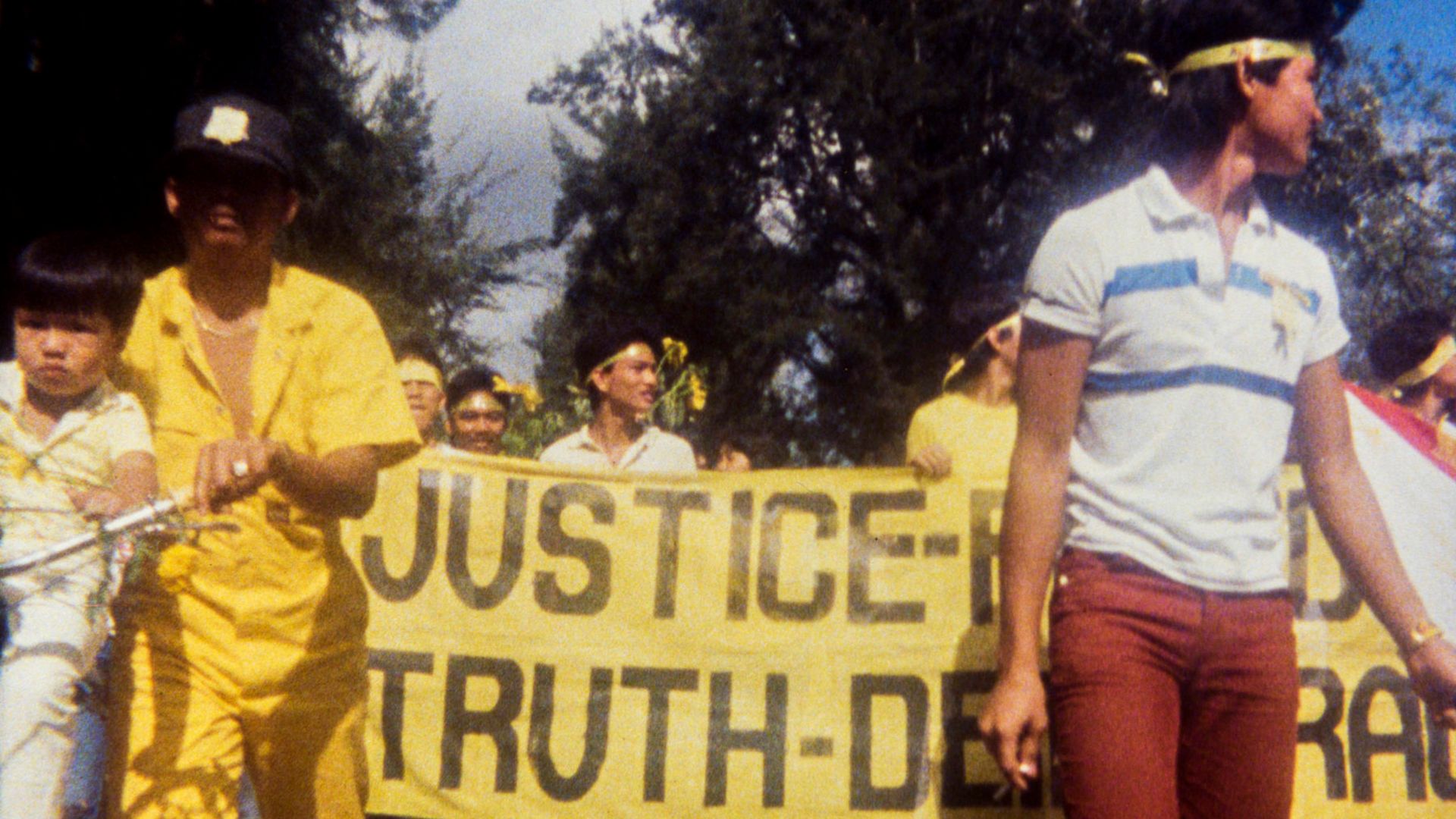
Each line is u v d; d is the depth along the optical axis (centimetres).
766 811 425
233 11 1437
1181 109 299
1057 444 296
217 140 330
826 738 426
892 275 3328
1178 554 286
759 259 3662
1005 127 3381
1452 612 398
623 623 438
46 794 300
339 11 1786
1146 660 286
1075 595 291
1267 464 293
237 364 344
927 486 433
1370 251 2425
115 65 1322
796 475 438
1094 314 292
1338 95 2441
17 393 328
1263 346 292
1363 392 439
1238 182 297
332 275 2019
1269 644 289
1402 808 413
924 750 422
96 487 305
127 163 1330
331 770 350
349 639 354
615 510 443
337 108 1850
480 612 441
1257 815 290
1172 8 304
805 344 3647
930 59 3441
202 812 331
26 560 284
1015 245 3341
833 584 432
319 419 345
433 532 445
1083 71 3291
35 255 320
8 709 301
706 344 3762
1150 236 292
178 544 323
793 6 3509
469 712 438
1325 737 415
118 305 325
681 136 3672
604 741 433
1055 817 410
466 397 740
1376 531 312
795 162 3656
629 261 3906
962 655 424
